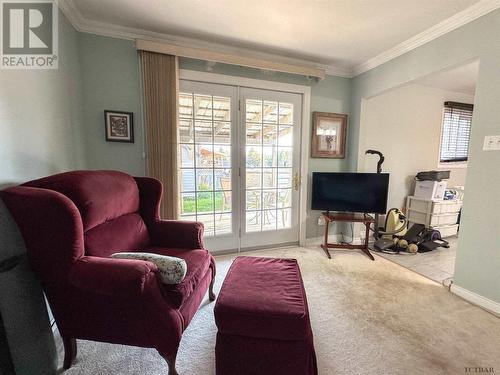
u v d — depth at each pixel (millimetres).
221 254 2963
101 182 1492
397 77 2623
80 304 1201
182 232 1843
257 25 2203
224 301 1187
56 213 1118
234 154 2873
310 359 1151
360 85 3127
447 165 4059
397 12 1981
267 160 3047
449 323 1697
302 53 2766
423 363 1358
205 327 1656
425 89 3672
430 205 3469
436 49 2221
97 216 1374
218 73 2648
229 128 2814
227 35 2387
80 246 1177
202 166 2764
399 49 2549
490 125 1826
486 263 1872
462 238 2031
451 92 3861
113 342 1229
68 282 1171
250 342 1165
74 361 1347
